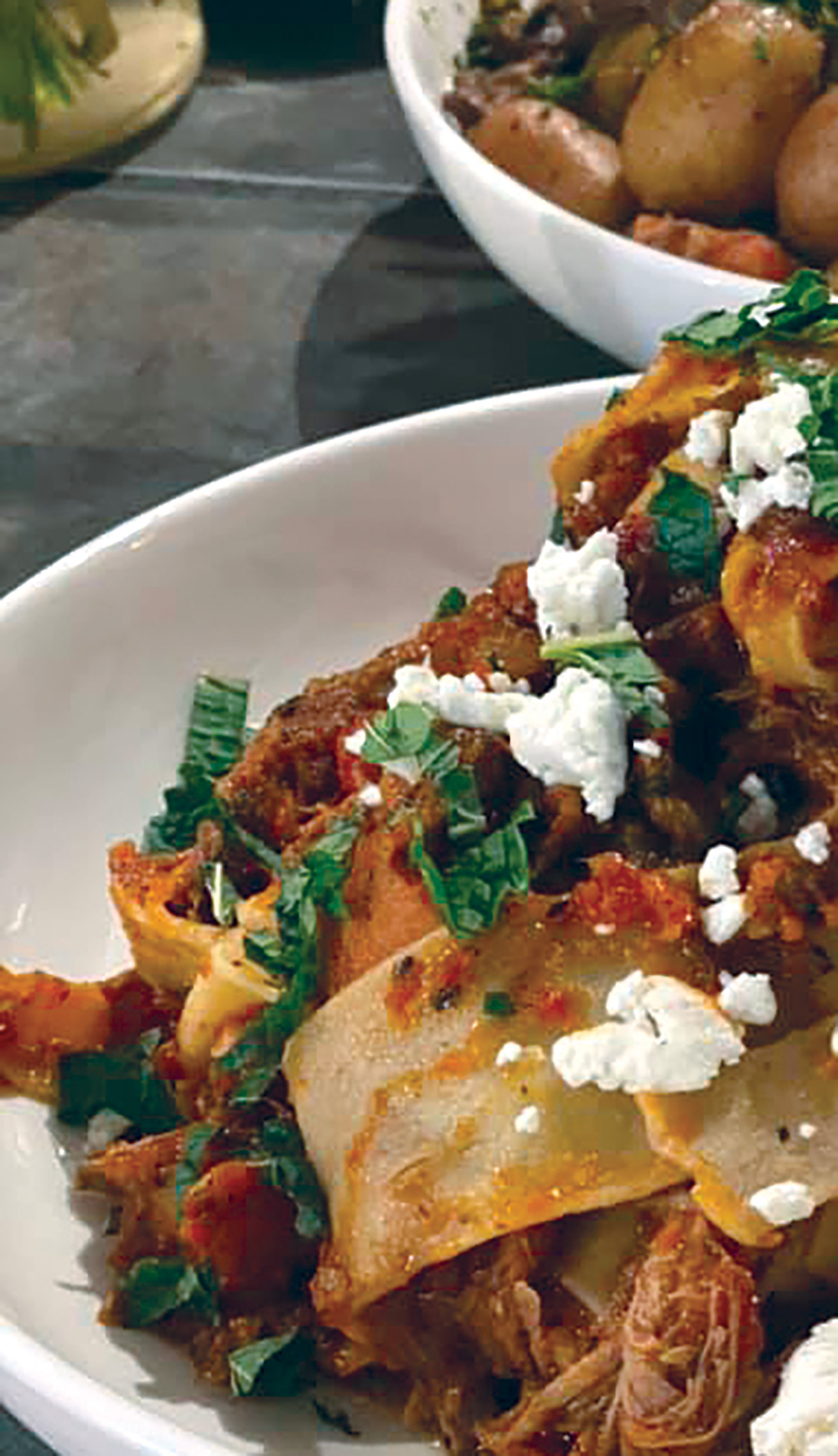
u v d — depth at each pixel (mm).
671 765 390
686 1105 366
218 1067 403
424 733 394
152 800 473
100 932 452
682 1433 358
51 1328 383
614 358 646
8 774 461
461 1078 377
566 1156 371
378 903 393
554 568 405
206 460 627
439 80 698
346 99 800
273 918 406
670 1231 366
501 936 382
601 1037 369
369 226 727
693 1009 368
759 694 393
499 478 521
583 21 698
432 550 516
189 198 743
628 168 658
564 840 387
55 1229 401
